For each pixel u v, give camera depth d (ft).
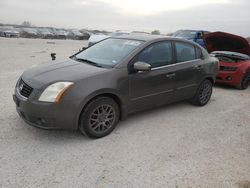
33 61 38.40
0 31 135.85
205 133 14.71
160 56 15.62
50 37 152.97
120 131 14.28
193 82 17.93
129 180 10.09
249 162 11.85
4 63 34.65
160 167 11.05
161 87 15.67
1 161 10.80
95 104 12.75
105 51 15.51
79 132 13.84
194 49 18.15
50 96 11.78
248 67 25.82
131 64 14.10
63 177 10.04
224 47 27.91
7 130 13.48
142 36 16.37
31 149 11.88
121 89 13.60
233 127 15.83
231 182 10.30
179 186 9.90
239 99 22.36
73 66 13.94
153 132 14.40
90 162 11.14
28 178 9.86
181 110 18.33
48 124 12.00
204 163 11.55
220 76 25.72
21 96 12.52
